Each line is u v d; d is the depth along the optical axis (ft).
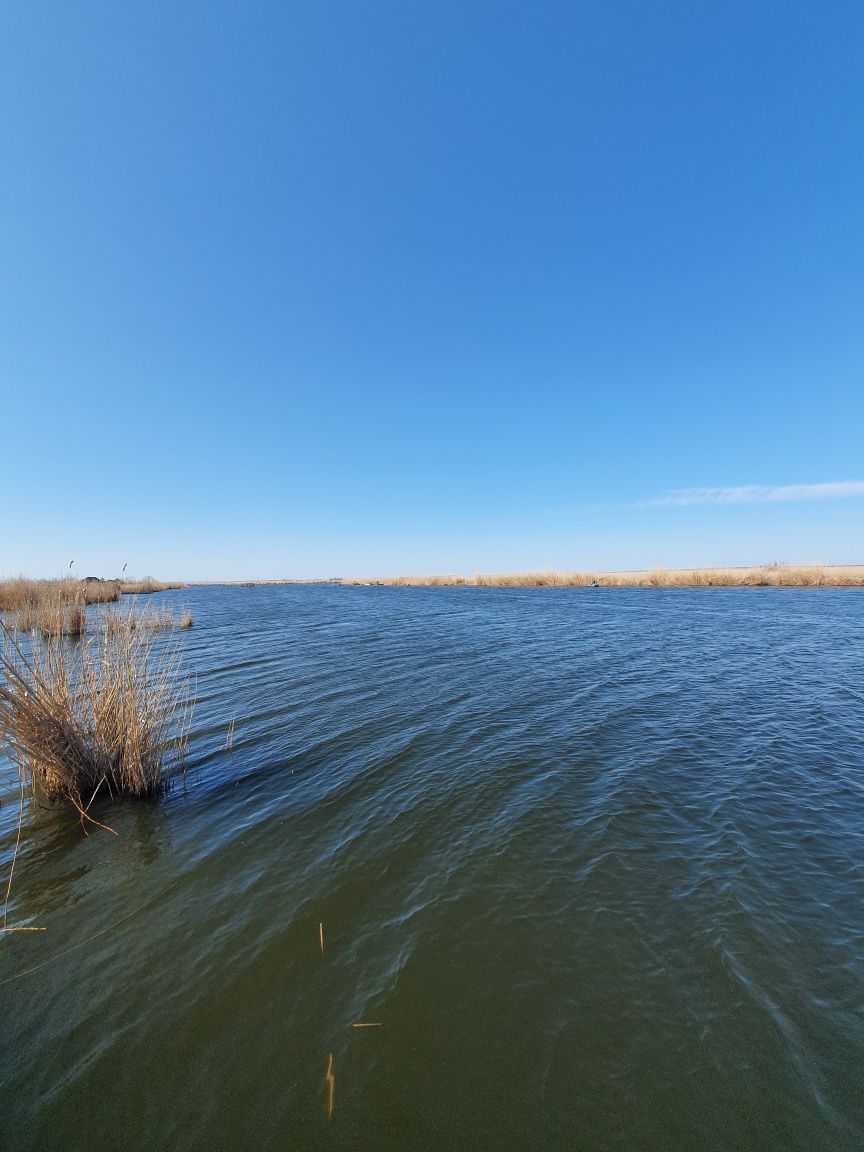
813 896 14.01
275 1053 9.71
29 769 21.48
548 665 45.27
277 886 14.74
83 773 20.49
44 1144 8.25
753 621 78.48
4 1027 10.30
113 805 19.99
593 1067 9.36
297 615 100.83
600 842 16.76
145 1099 8.91
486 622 81.25
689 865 15.48
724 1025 10.15
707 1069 9.30
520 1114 8.58
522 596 148.46
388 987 11.17
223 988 11.21
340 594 192.13
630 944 12.32
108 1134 8.41
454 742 25.90
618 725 28.43
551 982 11.25
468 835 17.28
